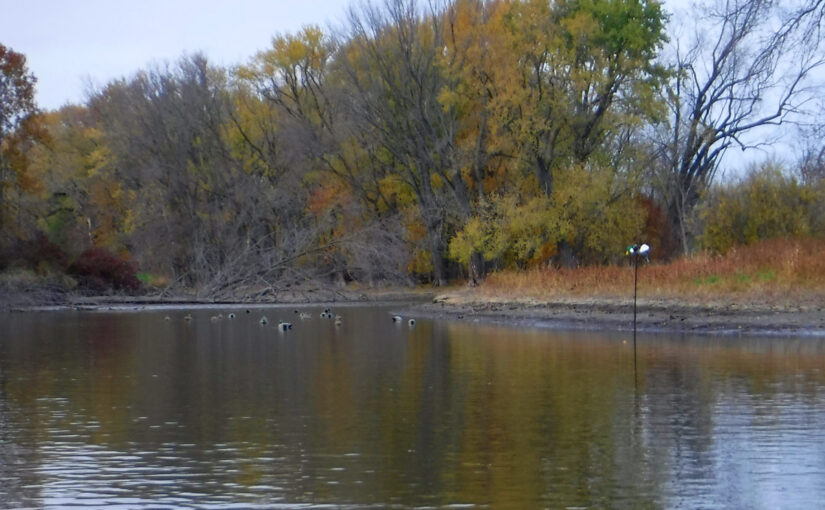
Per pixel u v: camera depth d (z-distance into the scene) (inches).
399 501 470.6
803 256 1478.8
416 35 2319.1
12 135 2266.2
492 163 2335.1
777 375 847.7
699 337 1190.9
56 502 473.7
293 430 633.6
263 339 1295.5
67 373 928.9
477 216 2172.7
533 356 1019.9
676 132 2333.9
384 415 682.8
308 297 2292.1
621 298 1472.7
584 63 2103.8
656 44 2196.1
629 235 2107.5
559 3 2118.6
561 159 2187.5
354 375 894.4
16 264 2148.1
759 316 1279.5
